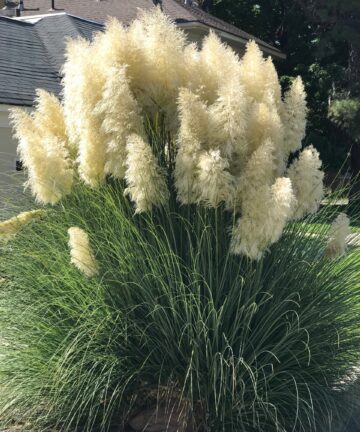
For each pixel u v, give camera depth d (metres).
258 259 4.08
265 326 4.27
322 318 4.43
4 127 10.91
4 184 5.50
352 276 4.73
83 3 24.08
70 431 4.33
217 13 32.16
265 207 3.94
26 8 25.31
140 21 4.74
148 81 4.54
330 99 23.12
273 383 4.27
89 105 4.40
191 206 4.48
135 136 4.16
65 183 4.61
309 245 4.67
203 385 4.17
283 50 30.92
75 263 4.26
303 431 4.23
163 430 4.24
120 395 4.29
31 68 12.85
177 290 4.22
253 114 4.33
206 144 4.19
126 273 4.35
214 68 4.62
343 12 20.17
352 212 5.14
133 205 4.65
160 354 4.34
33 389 4.40
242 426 4.06
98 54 4.54
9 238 4.88
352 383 4.54
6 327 4.58
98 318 4.34
